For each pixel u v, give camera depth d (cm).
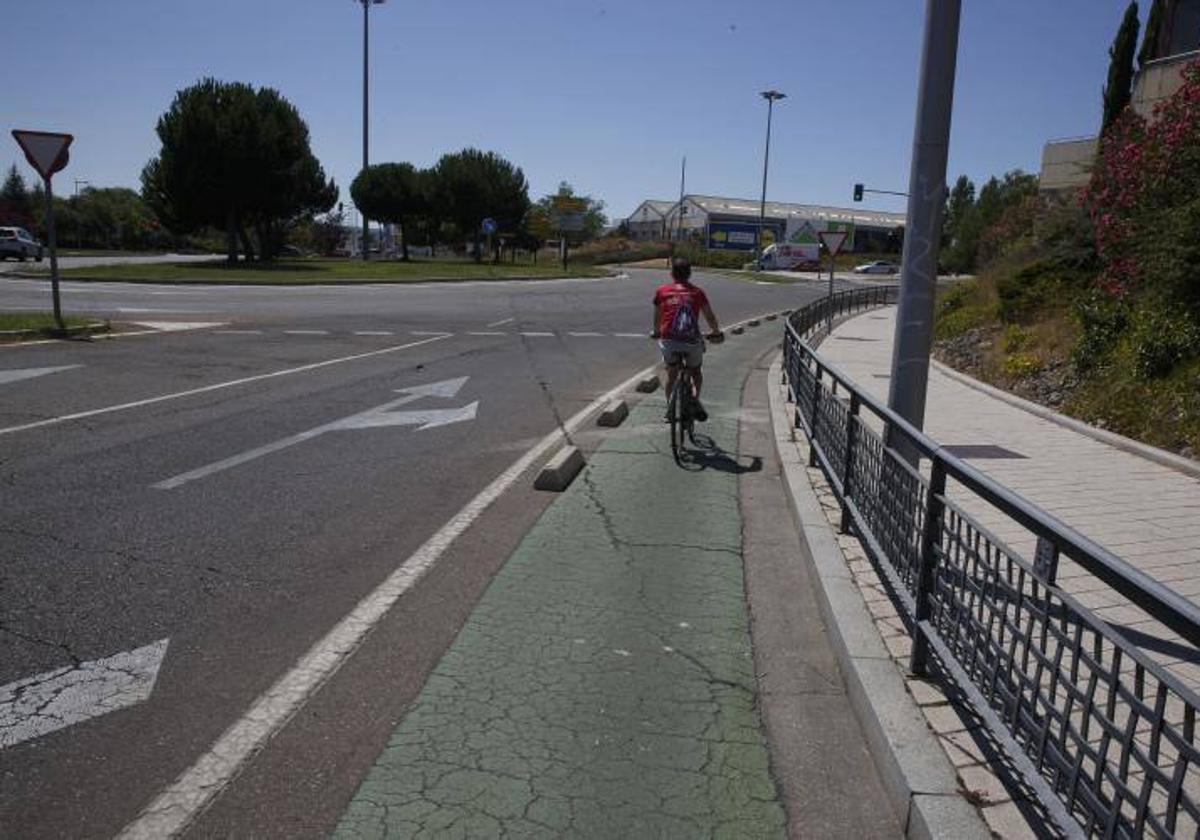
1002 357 1414
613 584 501
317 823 288
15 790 301
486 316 2261
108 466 704
